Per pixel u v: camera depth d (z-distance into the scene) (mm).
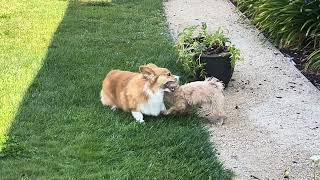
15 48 6184
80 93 4973
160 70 4414
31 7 7984
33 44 6324
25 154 4016
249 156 4141
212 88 4566
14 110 4617
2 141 4109
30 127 4379
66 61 5766
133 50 6156
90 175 3789
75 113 4605
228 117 4730
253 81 5484
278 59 6086
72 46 6285
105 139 4230
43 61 5750
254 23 7184
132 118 4539
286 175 3891
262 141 4352
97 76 5371
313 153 4184
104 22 7289
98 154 4031
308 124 4629
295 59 6113
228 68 5199
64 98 4863
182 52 5258
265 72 5715
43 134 4273
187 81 5281
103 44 6379
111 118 4527
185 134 4297
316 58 5816
